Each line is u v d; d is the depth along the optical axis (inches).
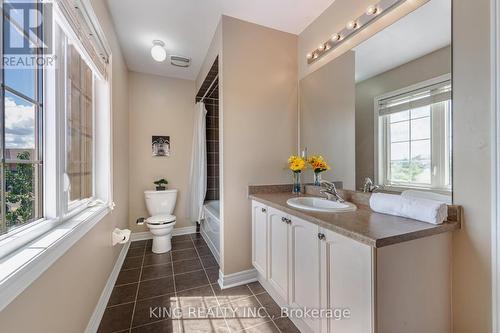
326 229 44.0
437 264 40.7
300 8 74.8
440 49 44.7
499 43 36.1
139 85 125.4
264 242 70.7
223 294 72.9
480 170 38.8
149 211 119.4
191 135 137.6
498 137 36.4
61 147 44.7
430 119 46.4
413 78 49.7
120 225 95.4
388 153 55.6
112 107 79.5
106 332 56.3
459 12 41.4
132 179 123.6
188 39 93.4
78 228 45.0
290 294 57.2
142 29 86.2
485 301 38.4
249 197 80.6
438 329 41.0
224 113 77.4
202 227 131.5
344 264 39.9
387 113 55.6
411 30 49.9
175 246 115.3
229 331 56.6
